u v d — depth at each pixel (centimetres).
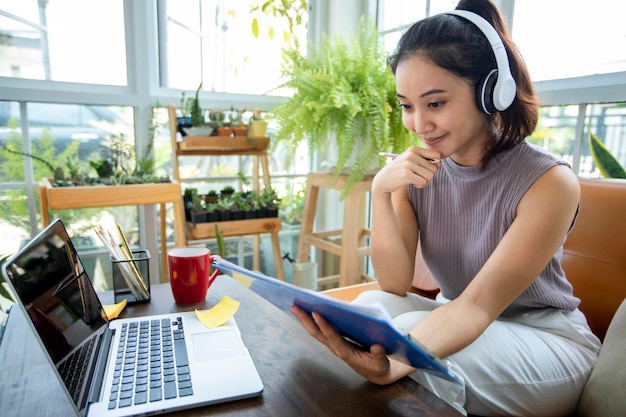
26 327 76
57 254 64
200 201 185
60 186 151
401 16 205
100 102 182
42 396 55
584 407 77
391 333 47
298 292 52
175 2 195
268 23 216
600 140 131
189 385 55
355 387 56
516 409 75
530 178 81
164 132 199
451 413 52
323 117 167
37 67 174
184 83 203
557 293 87
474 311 71
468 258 94
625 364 72
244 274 65
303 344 68
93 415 49
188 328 72
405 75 75
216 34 206
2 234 174
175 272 83
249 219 189
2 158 170
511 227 78
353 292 159
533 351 77
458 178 93
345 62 170
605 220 95
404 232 103
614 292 92
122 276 84
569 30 138
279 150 227
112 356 63
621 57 126
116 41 185
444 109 75
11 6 166
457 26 73
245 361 61
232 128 188
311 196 201
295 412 51
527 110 83
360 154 164
